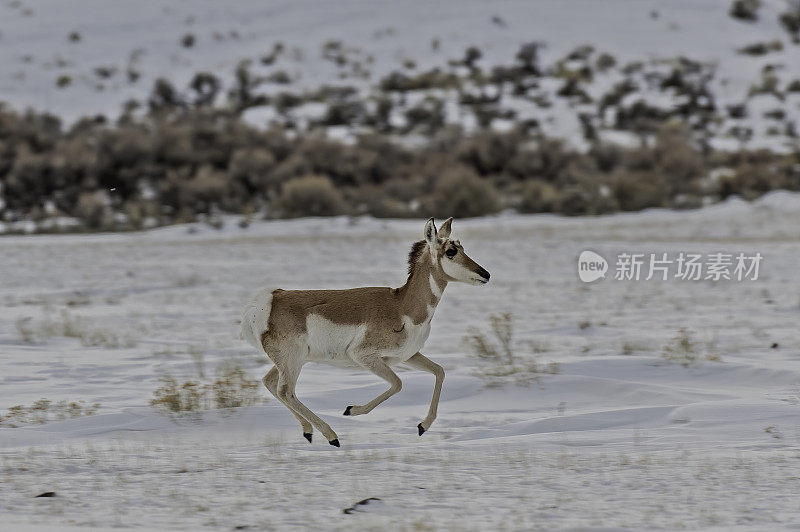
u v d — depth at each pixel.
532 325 80.31
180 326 82.06
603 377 53.97
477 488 31.19
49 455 37.28
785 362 58.59
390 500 29.75
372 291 41.53
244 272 126.88
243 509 28.81
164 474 33.66
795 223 194.88
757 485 31.20
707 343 67.50
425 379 52.97
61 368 60.03
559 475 32.88
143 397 50.69
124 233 196.25
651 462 34.62
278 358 40.97
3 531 26.19
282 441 40.78
